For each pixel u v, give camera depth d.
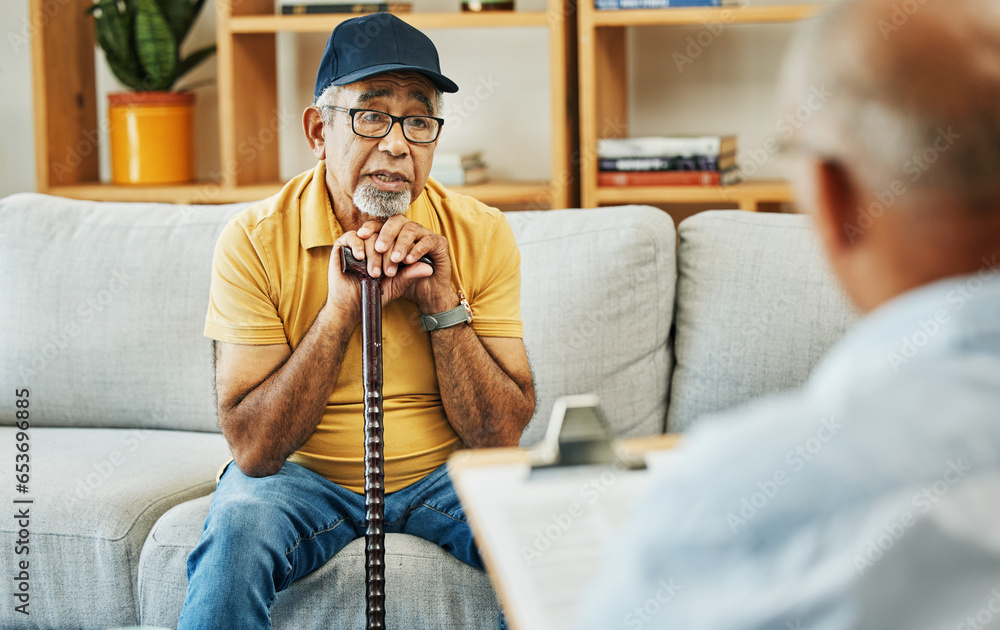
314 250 1.58
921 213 0.46
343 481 1.58
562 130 2.33
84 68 2.74
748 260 1.87
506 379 1.60
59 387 2.11
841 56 0.47
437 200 1.67
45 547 1.68
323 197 1.60
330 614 1.51
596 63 2.32
